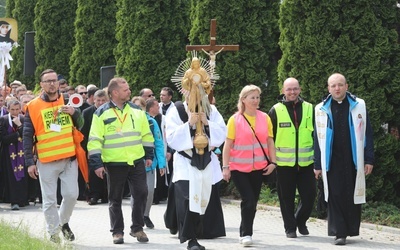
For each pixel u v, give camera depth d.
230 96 19.06
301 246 12.48
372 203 15.44
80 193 19.48
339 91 12.58
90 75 26.73
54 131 12.26
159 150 14.36
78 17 26.86
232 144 12.47
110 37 26.73
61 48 30.69
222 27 18.94
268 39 19.20
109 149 12.50
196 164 11.62
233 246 12.45
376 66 15.27
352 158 12.65
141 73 22.52
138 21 22.50
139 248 12.23
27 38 29.83
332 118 12.70
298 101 13.48
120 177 12.56
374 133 15.44
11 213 17.27
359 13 15.34
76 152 12.49
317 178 12.87
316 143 12.86
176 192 11.71
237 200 18.53
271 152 12.56
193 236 11.63
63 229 12.62
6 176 18.03
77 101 12.48
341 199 12.60
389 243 12.83
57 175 12.42
